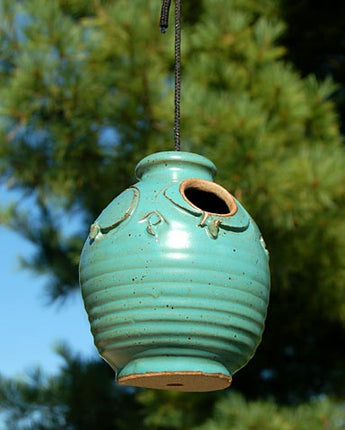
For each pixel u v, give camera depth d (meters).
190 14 6.43
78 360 7.79
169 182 2.13
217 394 6.39
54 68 5.28
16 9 5.53
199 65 5.52
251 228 2.12
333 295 6.05
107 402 7.68
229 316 1.98
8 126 5.72
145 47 5.23
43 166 5.93
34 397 7.53
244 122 5.05
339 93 6.92
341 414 5.96
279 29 5.62
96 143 5.64
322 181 5.06
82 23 5.87
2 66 5.75
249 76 5.56
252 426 5.57
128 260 1.98
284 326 6.84
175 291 1.95
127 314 1.97
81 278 2.12
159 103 5.24
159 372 1.96
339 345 7.22
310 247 5.77
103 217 2.10
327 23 6.66
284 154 5.37
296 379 7.20
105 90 5.41
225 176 5.04
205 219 2.01
